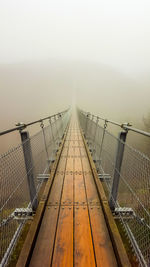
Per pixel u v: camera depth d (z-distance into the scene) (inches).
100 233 57.9
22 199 52.7
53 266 46.4
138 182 42.9
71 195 83.0
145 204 39.5
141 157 40.5
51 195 82.9
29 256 47.2
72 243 53.7
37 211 64.8
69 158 142.6
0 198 36.7
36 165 69.3
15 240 50.3
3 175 37.7
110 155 72.7
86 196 82.0
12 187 43.5
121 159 60.4
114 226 56.7
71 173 110.7
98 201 77.7
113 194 64.5
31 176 61.1
